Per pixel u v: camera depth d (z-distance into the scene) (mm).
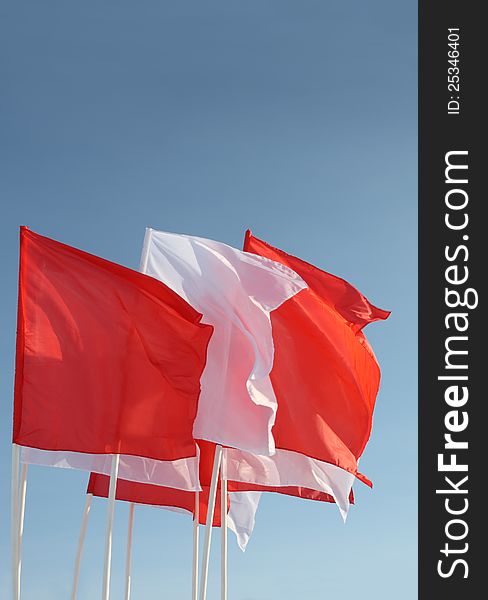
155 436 17906
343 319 21203
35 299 18094
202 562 18938
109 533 17891
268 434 18984
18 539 17453
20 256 18219
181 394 18078
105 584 17734
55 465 18609
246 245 22188
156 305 18344
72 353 17953
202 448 21484
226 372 19453
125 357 18094
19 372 17750
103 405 17844
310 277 21703
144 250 20469
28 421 17531
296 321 21062
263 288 19703
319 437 20484
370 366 21328
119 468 19031
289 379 20703
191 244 20312
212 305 19859
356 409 20953
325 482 20953
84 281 18328
